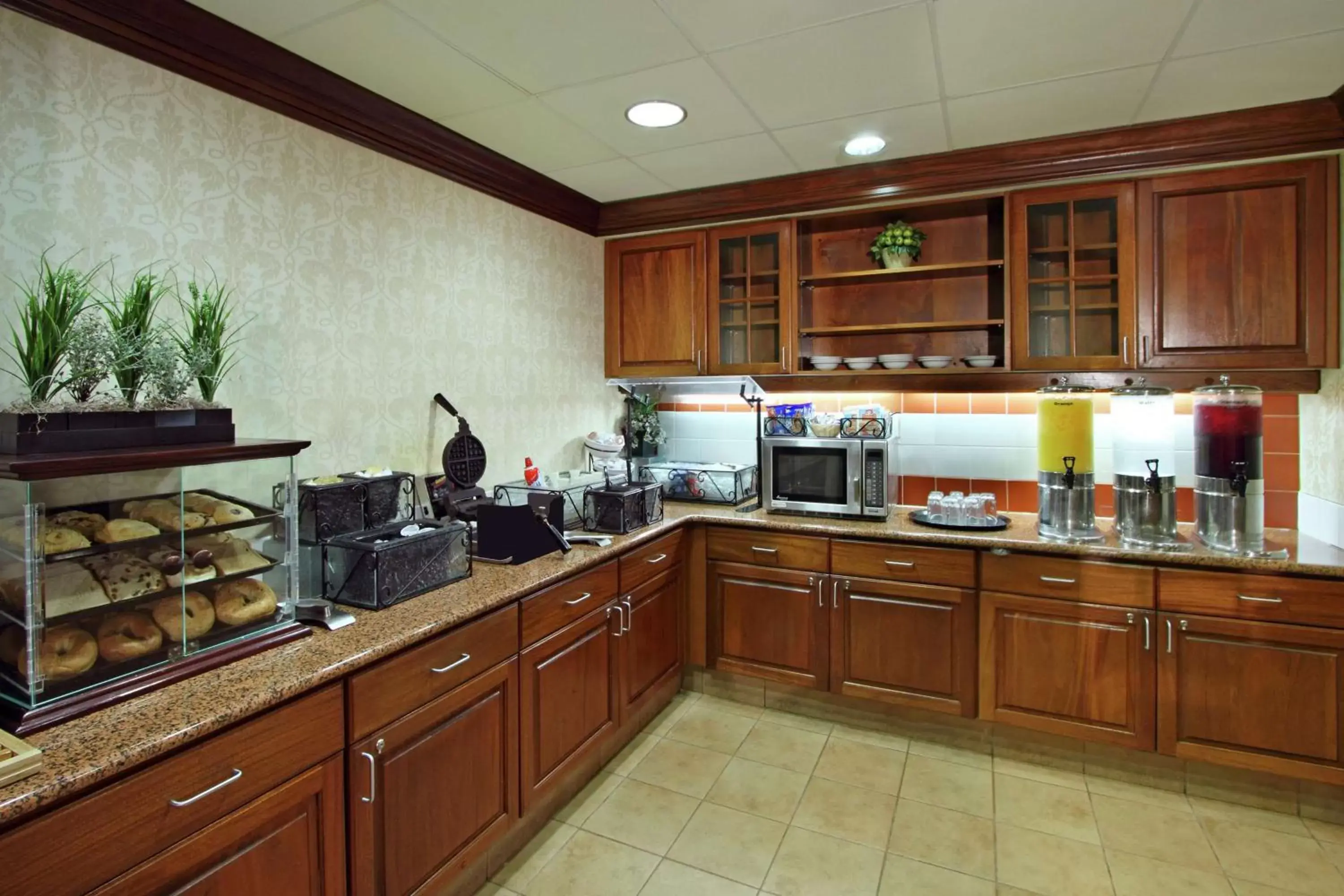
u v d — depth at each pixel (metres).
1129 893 1.86
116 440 1.28
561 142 2.50
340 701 1.40
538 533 2.20
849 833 2.13
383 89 2.07
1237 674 2.19
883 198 2.83
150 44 1.59
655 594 2.74
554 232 3.04
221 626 1.39
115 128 1.55
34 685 1.12
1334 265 2.28
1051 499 2.58
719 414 3.55
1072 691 2.41
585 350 3.26
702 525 2.99
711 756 2.59
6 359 1.39
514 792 1.92
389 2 1.62
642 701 2.63
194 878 1.14
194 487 1.39
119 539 1.26
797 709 2.93
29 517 1.12
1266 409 2.63
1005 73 2.00
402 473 2.15
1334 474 2.33
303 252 1.97
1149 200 2.46
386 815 1.50
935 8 1.67
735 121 2.33
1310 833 2.11
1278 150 2.29
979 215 2.96
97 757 1.01
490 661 1.81
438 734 1.65
